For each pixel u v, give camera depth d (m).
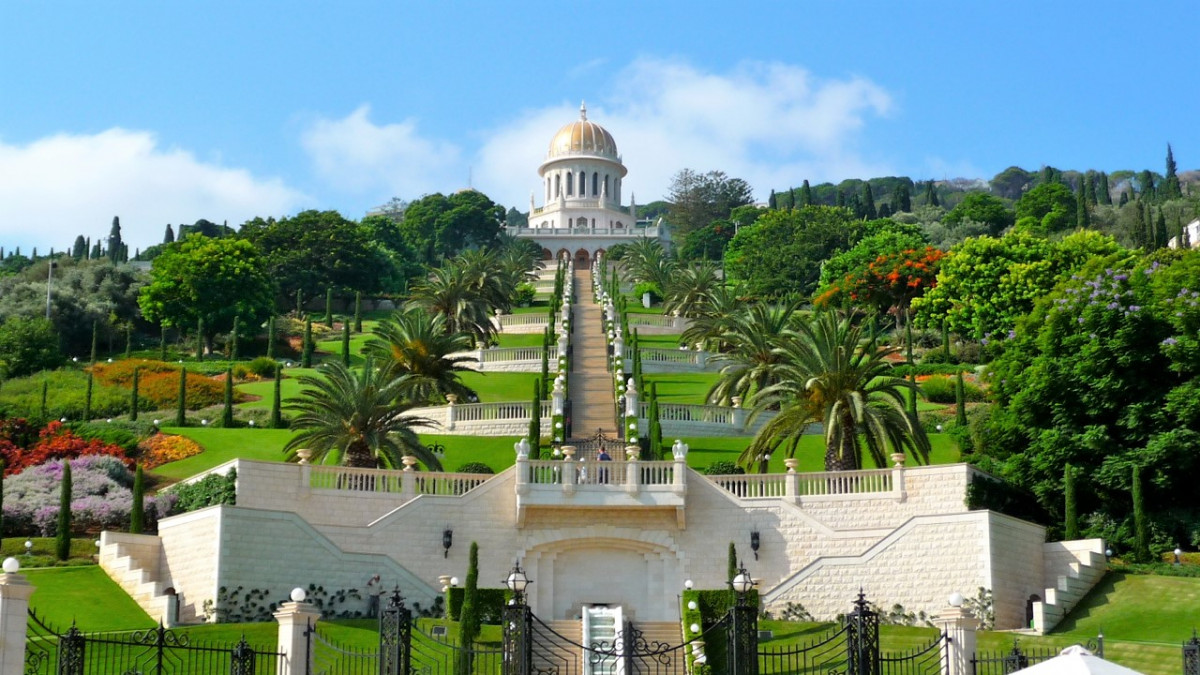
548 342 100.06
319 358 120.31
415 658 40.81
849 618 31.81
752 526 56.88
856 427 60.53
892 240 141.75
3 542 58.69
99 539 57.34
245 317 127.50
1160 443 57.50
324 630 48.03
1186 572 53.16
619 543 57.16
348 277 157.25
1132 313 59.97
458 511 56.78
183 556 53.44
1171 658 44.12
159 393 92.88
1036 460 59.81
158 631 32.59
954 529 53.19
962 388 76.69
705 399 79.50
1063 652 28.00
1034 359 63.06
